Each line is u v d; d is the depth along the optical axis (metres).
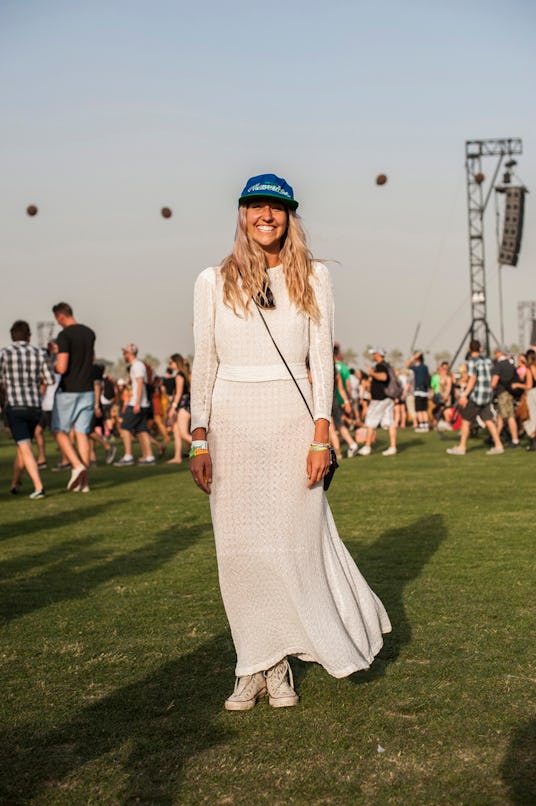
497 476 11.50
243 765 2.97
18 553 6.98
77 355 11.14
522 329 79.69
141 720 3.40
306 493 3.45
